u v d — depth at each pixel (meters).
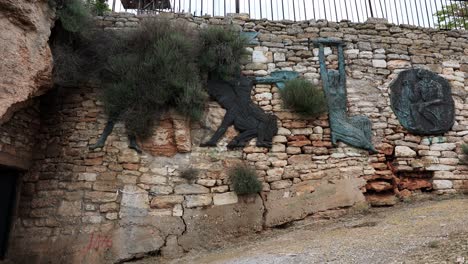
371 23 8.29
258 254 5.13
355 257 4.16
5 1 5.31
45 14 6.08
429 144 7.59
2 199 6.74
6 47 5.34
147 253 6.21
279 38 7.93
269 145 7.11
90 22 7.08
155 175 6.66
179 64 7.03
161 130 6.89
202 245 6.33
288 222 6.70
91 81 7.27
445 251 3.85
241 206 6.66
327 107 7.46
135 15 7.81
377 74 7.90
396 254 4.04
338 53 7.91
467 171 7.52
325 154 7.20
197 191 6.65
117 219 6.37
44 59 5.91
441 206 6.42
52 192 6.64
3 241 6.54
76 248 6.20
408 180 7.41
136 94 6.90
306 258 4.42
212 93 7.29
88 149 6.81
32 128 7.04
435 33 8.46
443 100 7.84
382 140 7.45
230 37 7.45
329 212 6.80
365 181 7.11
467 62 8.37
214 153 6.95
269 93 7.49
